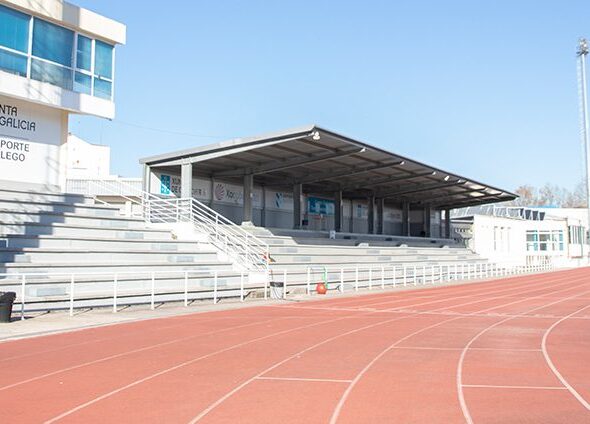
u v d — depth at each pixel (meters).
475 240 67.94
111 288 20.92
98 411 7.41
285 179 42.88
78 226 24.89
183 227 29.62
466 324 16.88
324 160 34.09
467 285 38.09
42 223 23.95
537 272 58.69
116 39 29.00
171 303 21.83
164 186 35.06
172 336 14.09
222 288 24.02
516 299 26.66
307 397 8.14
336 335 14.42
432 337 14.13
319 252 38.03
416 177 44.22
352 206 55.44
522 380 9.27
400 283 38.38
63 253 22.05
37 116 26.97
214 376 9.54
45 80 26.06
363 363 10.70
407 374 9.73
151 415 7.23
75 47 27.33
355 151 32.59
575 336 14.35
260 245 33.84
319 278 32.38
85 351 11.92
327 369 10.13
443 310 21.27
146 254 24.98
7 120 25.80
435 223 65.44
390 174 43.69
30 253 21.05
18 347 12.38
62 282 19.53
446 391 8.51
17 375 9.60
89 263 21.77
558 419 7.08
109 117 28.69
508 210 83.81
